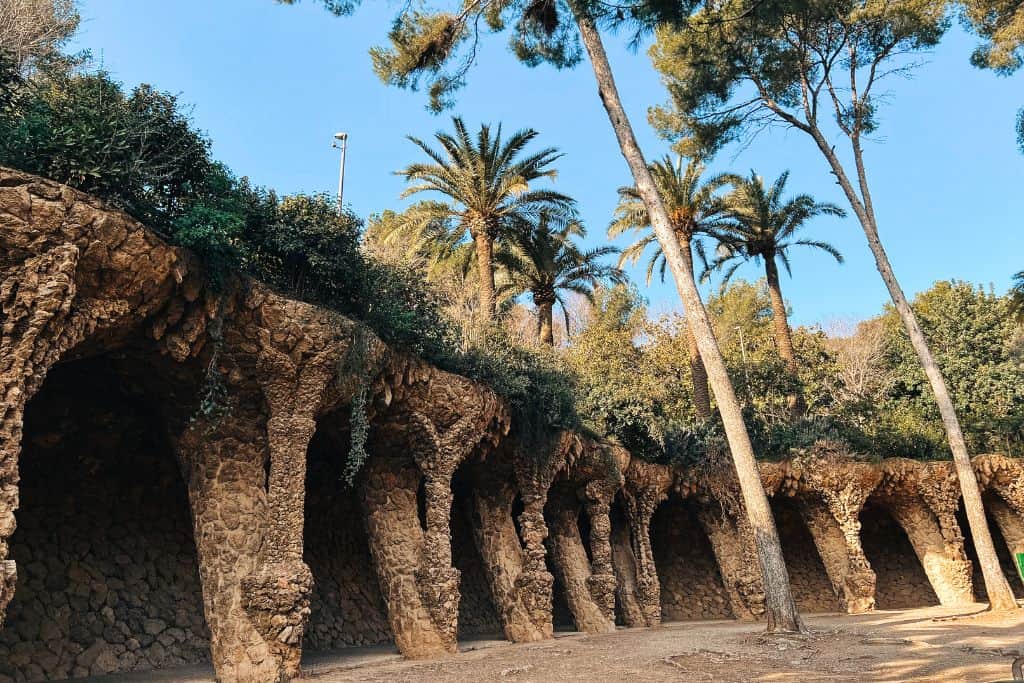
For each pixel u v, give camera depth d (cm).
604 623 1898
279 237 1183
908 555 2644
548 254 2734
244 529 1128
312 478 1583
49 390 1130
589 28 1762
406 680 1091
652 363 4022
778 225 3033
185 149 1052
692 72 2156
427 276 2461
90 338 913
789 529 2659
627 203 2989
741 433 1580
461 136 2400
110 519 1234
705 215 2936
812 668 1123
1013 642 1255
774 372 3131
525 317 3312
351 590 1633
